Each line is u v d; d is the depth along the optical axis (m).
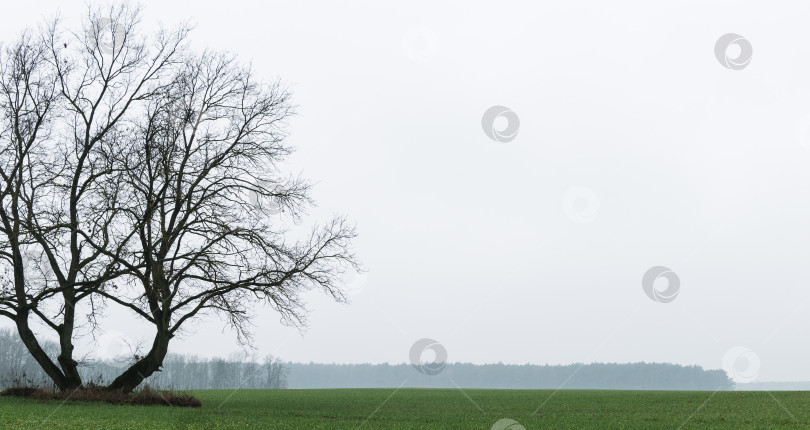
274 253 35.25
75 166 35.88
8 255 34.75
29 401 31.27
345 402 46.53
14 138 34.88
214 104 36.91
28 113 35.50
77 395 32.94
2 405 28.19
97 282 33.59
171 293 34.41
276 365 134.38
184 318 34.75
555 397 58.19
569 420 31.75
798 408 40.06
